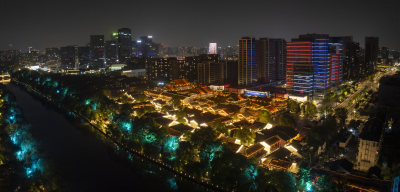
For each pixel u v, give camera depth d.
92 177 162.75
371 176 151.38
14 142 179.12
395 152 173.88
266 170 138.12
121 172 170.38
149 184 157.50
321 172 150.50
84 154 193.75
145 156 181.50
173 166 164.25
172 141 175.50
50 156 186.62
